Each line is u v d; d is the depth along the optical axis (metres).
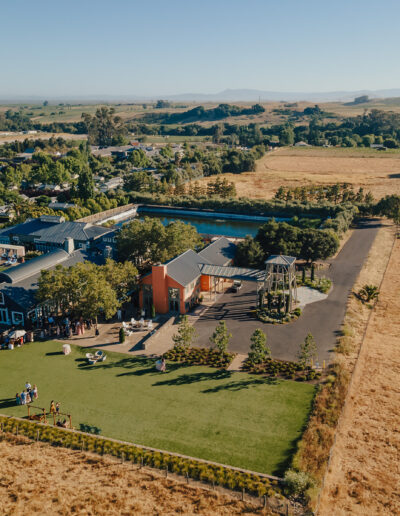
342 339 61.84
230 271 76.56
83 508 34.44
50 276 64.31
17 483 37.03
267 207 155.88
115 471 38.47
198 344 61.59
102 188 187.62
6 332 63.66
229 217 158.75
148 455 39.66
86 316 63.22
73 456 40.38
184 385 51.50
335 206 140.88
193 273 75.56
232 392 50.00
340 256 102.94
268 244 94.12
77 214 141.50
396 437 42.56
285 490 35.78
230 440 42.06
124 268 70.44
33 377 53.31
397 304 75.56
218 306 74.75
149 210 171.12
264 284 75.38
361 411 46.53
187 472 37.62
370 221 139.62
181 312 72.12
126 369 55.16
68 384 51.75
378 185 193.12
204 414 45.97
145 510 34.22
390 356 57.97
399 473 38.22
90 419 45.19
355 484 37.03
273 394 49.59
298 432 43.22
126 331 64.44
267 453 40.34
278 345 60.94
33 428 43.56
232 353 58.97
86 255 87.00
